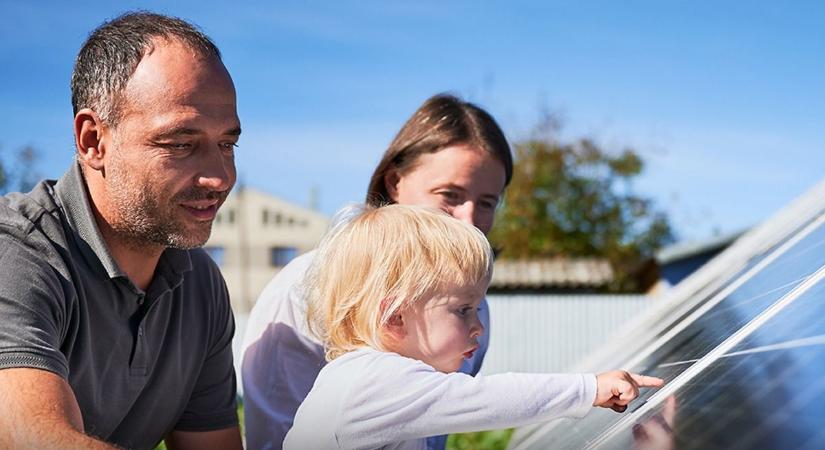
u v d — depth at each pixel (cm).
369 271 204
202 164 209
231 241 4875
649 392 196
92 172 216
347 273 208
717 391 150
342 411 192
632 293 2994
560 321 2342
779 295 193
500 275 2777
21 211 209
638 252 3253
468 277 203
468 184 269
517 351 2342
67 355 208
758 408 126
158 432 249
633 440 155
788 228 297
